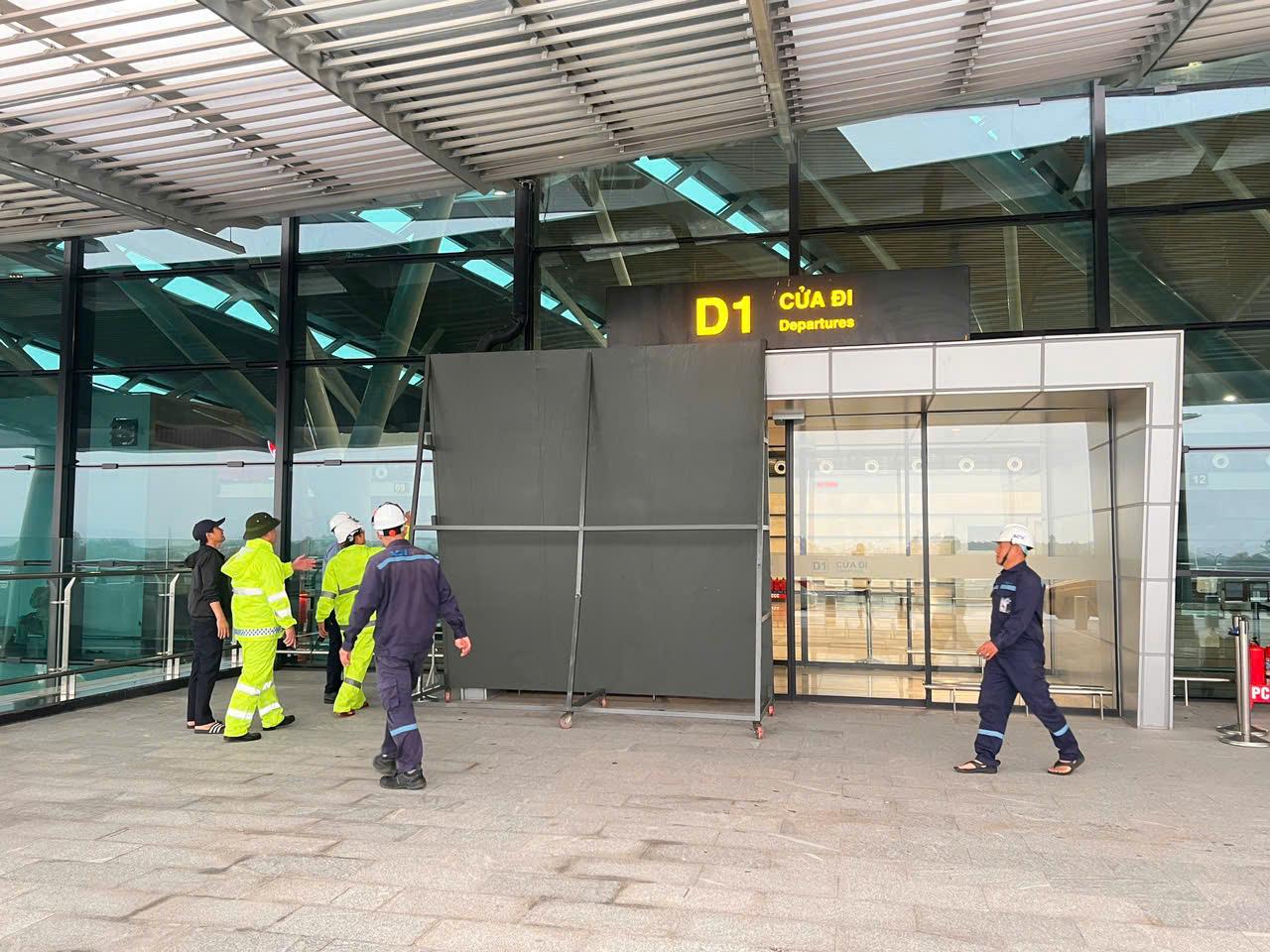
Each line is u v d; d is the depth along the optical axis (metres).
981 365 8.61
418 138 9.05
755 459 8.91
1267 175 10.18
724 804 5.98
